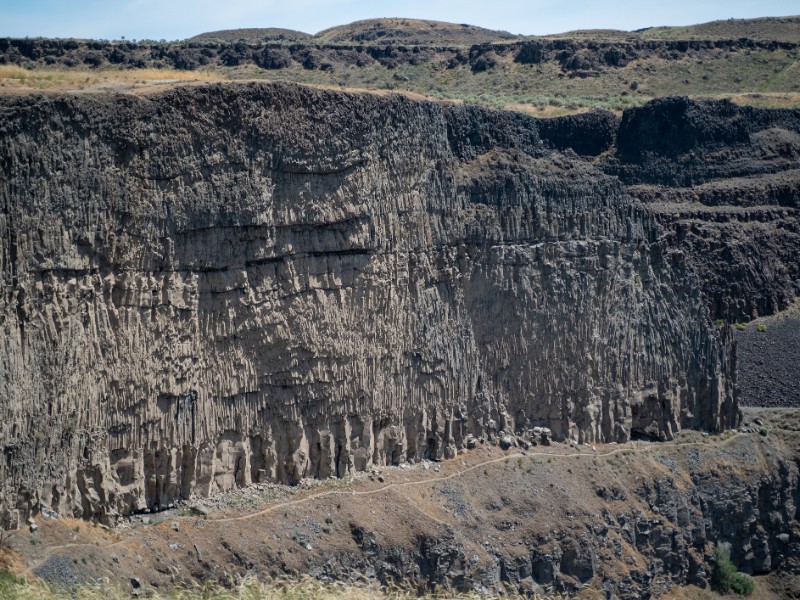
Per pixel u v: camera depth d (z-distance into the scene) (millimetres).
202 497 74500
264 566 72812
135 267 70188
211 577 70750
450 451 88250
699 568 95750
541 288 94188
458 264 90250
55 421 66375
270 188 76625
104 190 68375
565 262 95625
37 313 65250
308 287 79125
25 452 64750
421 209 87312
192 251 72875
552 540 86375
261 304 76562
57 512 67000
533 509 87000
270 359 77312
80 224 67250
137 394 70375
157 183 71188
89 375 68188
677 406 102000
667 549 93562
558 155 103875
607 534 89500
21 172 64250
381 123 84000
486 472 88062
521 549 84875
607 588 88000
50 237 65812
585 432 96125
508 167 94188
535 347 93812
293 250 78188
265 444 77938
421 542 80188
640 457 96375
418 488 84062
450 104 94812
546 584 85625
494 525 85062
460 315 89875
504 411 92312
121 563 67562
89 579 64562
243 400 76375
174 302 71875
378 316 83562
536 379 94000
